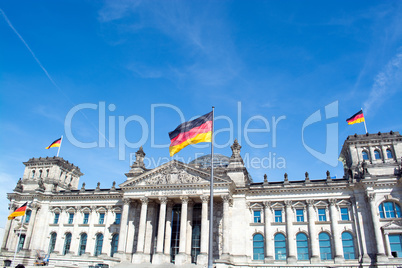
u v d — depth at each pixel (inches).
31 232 4544.8
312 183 3730.3
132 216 4035.4
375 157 3804.1
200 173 3725.4
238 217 3740.2
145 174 3865.7
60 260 4296.3
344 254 3437.5
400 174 3481.8
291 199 3767.2
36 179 4968.0
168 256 3624.5
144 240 3821.4
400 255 3245.6
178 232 3875.5
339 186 3646.7
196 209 3949.3
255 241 3725.4
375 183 3486.7
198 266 3176.7
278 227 3695.9
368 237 3390.7
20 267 1206.9
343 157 4256.9
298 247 3587.6
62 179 5132.9
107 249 4197.8
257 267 3496.6
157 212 4042.8
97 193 4530.0
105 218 4392.2
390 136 3786.9
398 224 3316.9
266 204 3804.1
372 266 3238.2
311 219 3617.1
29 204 4667.8
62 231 4525.1
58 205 4704.7
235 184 3858.3
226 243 3385.8
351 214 3555.6
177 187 3718.0
